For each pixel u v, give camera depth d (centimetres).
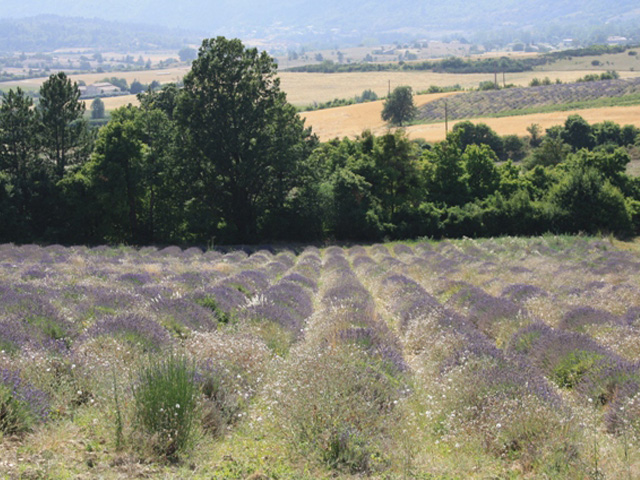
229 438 660
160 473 547
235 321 1243
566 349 980
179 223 4744
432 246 3938
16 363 736
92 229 4703
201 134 4528
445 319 1227
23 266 2191
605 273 2255
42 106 4816
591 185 4638
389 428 647
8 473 505
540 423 655
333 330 1079
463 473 585
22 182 4588
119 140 4466
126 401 662
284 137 4600
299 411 644
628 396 750
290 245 4550
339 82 18862
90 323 1085
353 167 5159
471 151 5366
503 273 2258
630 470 570
